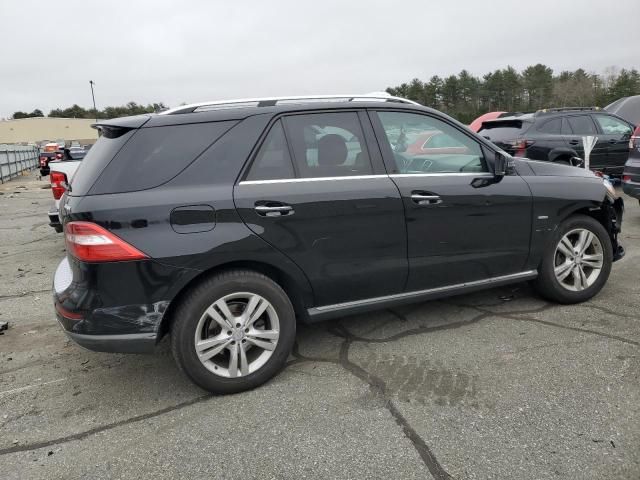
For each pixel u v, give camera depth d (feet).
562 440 8.15
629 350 11.01
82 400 10.05
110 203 8.92
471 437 8.33
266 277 10.01
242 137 9.91
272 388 10.16
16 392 10.44
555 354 10.99
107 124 9.87
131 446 8.52
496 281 12.67
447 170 11.87
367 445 8.25
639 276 15.81
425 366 10.75
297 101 11.02
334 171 10.55
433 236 11.43
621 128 31.68
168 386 10.49
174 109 10.18
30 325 14.17
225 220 9.42
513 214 12.37
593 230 13.57
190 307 9.36
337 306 10.94
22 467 8.09
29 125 363.97
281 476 7.64
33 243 25.70
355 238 10.58
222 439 8.59
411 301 11.70
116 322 9.04
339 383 10.23
